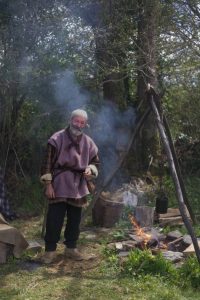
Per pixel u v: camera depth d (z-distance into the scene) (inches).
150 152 431.5
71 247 250.7
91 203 307.4
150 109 285.0
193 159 471.5
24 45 346.6
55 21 347.6
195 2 421.1
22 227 324.2
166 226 316.2
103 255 257.0
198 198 395.9
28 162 397.1
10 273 231.1
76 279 224.8
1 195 342.3
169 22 412.5
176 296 205.0
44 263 243.4
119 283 219.0
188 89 457.4
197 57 425.7
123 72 396.8
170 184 408.5
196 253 226.8
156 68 404.2
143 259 231.3
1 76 346.9
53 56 353.4
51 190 236.8
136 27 392.5
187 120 476.4
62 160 236.8
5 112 371.6
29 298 203.8
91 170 240.4
